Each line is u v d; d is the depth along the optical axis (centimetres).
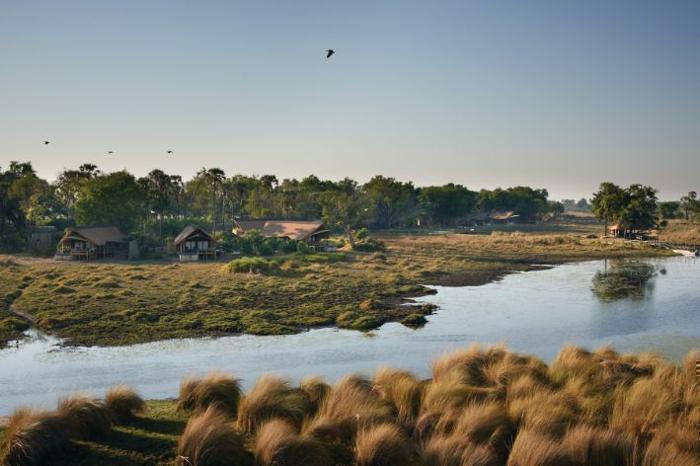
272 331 3406
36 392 2245
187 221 11131
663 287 5606
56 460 1116
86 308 3925
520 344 3206
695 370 1652
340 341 3219
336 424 1261
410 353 2952
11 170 11512
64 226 10281
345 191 16150
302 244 8569
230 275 5844
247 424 1309
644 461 1038
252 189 14888
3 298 4253
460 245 10669
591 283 5894
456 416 1280
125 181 9500
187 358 2805
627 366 1786
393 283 5600
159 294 4569
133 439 1243
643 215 12412
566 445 1084
